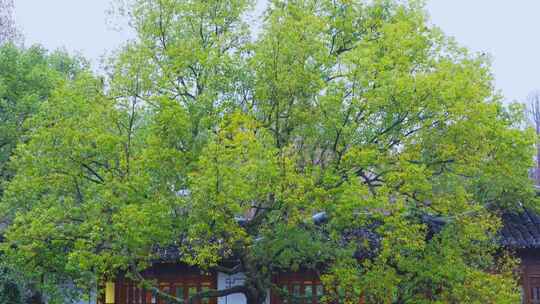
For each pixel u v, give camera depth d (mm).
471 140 17297
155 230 16422
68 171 18344
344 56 17172
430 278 18141
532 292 25016
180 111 16891
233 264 25766
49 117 18484
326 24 18500
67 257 18875
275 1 19438
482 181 20500
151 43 19141
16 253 19375
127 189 17125
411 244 16812
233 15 19359
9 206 20328
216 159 15734
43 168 18250
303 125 18062
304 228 18422
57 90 18172
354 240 19906
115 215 16484
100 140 17281
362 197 16406
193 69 18609
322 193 16312
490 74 18156
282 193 16375
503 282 19000
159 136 17328
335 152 17734
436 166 18234
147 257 18297
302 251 18203
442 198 17891
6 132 25859
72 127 17797
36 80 27047
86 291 22047
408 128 17734
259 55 17578
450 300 18766
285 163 16391
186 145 17812
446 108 16766
